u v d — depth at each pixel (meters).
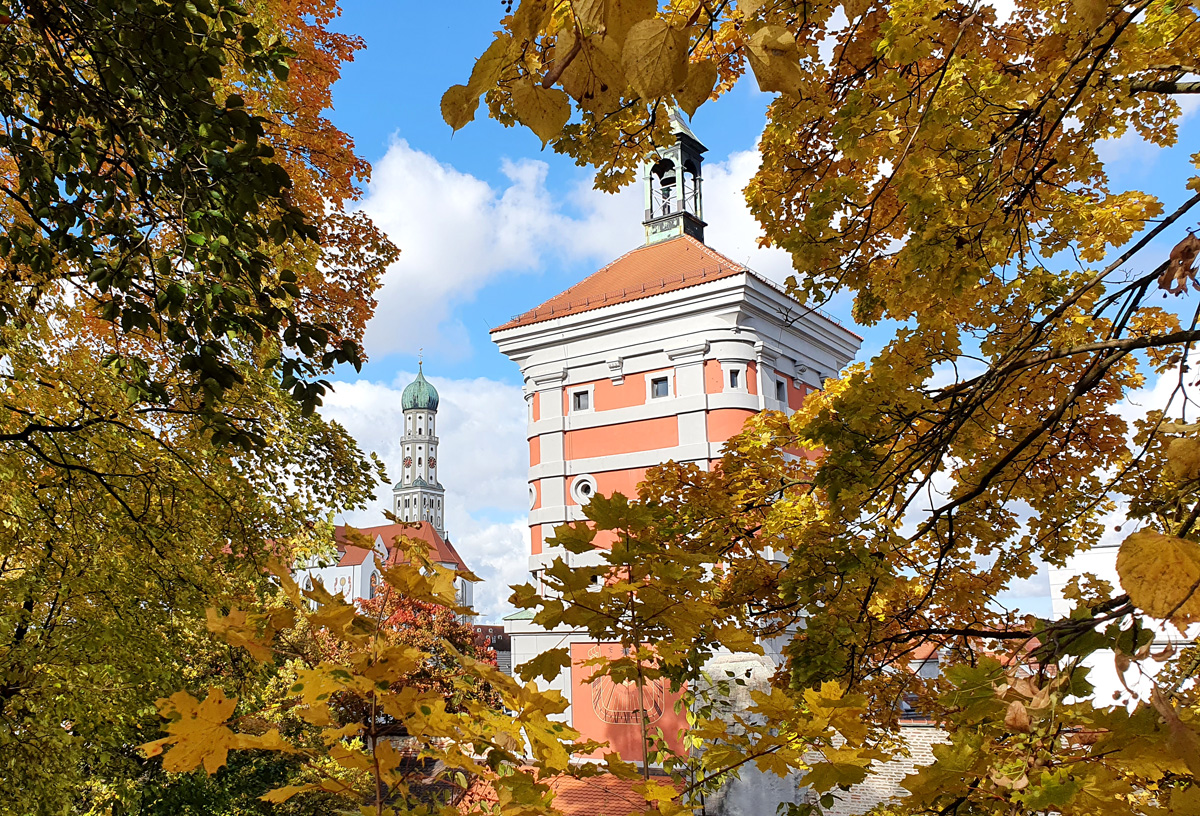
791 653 4.20
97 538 8.62
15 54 4.10
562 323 25.92
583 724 20.30
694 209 30.28
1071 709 1.26
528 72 0.82
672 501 5.86
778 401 24.48
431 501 144.00
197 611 8.98
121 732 9.21
